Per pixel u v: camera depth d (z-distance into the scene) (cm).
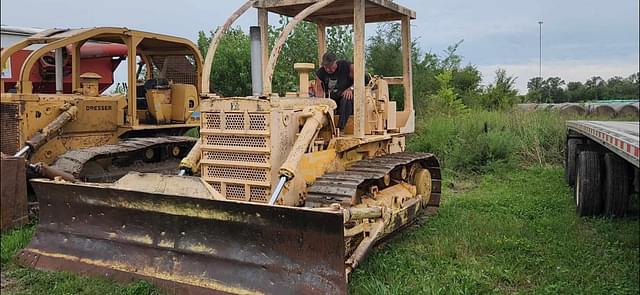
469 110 1675
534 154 1259
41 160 800
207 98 536
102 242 504
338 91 661
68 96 841
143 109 978
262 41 643
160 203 469
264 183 509
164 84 980
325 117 572
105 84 1241
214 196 465
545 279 499
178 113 985
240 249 448
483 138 1203
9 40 1192
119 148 822
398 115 752
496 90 2159
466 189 998
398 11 688
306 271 425
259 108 510
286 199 514
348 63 670
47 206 538
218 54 1390
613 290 466
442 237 632
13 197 656
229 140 527
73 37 843
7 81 1148
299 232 426
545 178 1072
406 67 740
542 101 3023
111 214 501
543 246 595
